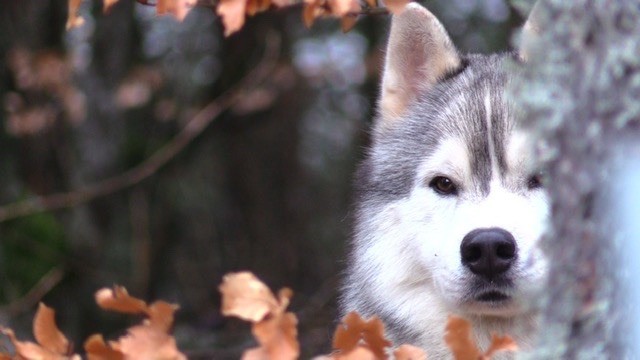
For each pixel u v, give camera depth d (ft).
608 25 15.23
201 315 58.49
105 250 56.95
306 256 68.23
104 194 54.39
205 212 65.92
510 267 22.77
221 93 61.26
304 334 47.14
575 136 15.24
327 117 72.79
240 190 68.33
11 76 56.34
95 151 57.72
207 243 65.26
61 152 58.23
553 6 15.58
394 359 19.48
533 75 15.88
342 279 30.09
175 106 59.36
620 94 15.12
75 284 55.06
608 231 15.23
